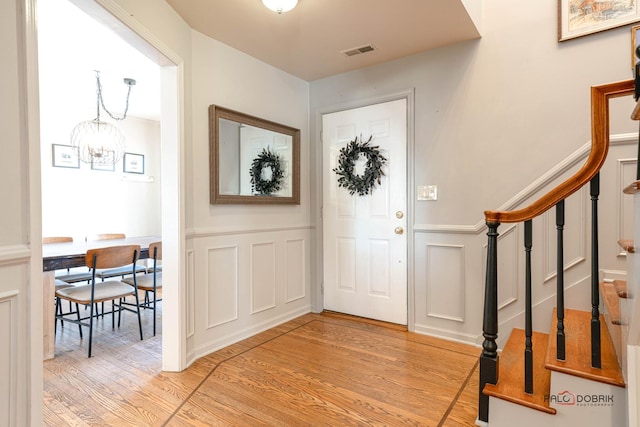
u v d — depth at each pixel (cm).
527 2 244
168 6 214
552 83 236
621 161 211
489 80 259
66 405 189
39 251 131
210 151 259
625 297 145
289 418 177
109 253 275
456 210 273
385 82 307
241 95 284
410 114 292
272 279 314
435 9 223
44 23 255
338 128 337
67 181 454
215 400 193
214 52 262
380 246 316
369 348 263
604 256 217
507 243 252
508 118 251
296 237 340
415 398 194
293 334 293
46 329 248
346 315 337
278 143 319
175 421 175
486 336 167
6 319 122
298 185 340
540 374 174
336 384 210
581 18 226
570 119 230
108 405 189
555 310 216
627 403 130
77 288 288
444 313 280
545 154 238
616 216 213
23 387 127
